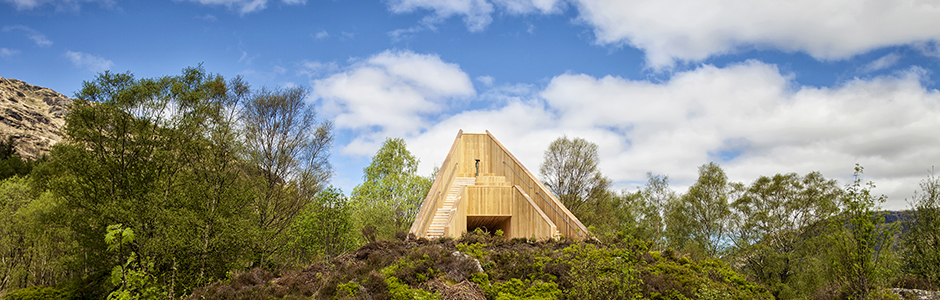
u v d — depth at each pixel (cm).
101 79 2133
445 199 2255
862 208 1115
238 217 2255
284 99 2728
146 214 1991
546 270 1202
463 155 2805
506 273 1216
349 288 1080
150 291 1625
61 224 2206
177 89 2241
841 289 1259
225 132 2434
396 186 3459
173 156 2270
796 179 3014
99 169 2092
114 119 2120
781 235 2883
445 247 1409
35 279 3077
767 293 1252
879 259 1112
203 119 2330
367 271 1209
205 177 2359
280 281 1212
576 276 1066
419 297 966
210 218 2134
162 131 2225
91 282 2509
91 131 2080
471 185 2453
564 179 3956
